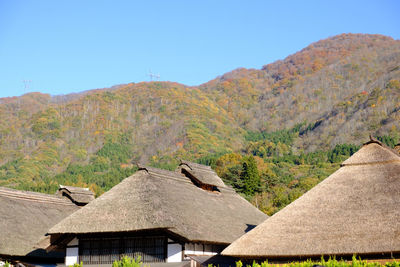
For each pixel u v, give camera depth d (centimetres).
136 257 3117
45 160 19700
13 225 3656
